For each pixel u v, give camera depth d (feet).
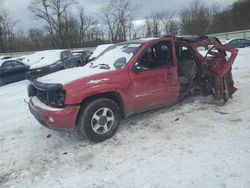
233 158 12.44
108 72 15.19
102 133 15.10
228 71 19.88
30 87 17.02
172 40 17.98
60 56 42.16
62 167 12.97
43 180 12.08
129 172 12.09
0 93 33.24
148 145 14.37
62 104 13.99
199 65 19.84
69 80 14.44
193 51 19.31
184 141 14.48
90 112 14.48
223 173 11.39
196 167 11.99
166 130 16.06
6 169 13.25
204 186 10.69
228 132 15.14
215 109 18.94
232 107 19.07
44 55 43.55
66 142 15.58
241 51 61.62
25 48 176.35
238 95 21.90
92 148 14.55
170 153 13.37
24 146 15.60
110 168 12.52
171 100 18.16
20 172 12.87
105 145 14.75
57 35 171.73
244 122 16.33
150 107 17.24
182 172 11.72
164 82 17.26
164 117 18.11
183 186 10.81
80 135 16.28
